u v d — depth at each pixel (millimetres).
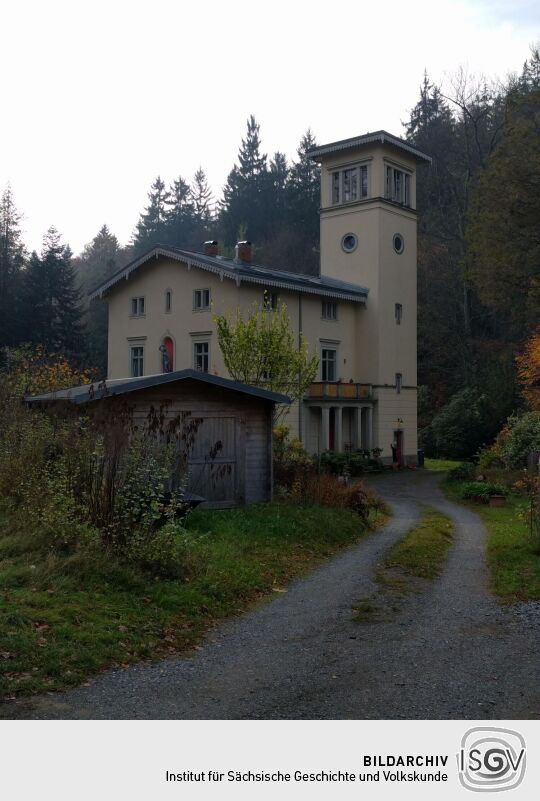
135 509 10594
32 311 60188
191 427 14289
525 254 39312
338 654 8055
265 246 85625
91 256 113875
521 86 57188
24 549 9977
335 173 48719
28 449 12258
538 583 12047
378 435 46219
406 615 10031
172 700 6426
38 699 6262
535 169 37812
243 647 8297
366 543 16969
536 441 33906
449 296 63250
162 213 111562
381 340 46469
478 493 28781
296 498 19641
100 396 14016
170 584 10109
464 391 55375
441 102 73625
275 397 18484
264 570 12461
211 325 39062
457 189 63688
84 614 8273
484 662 7828
